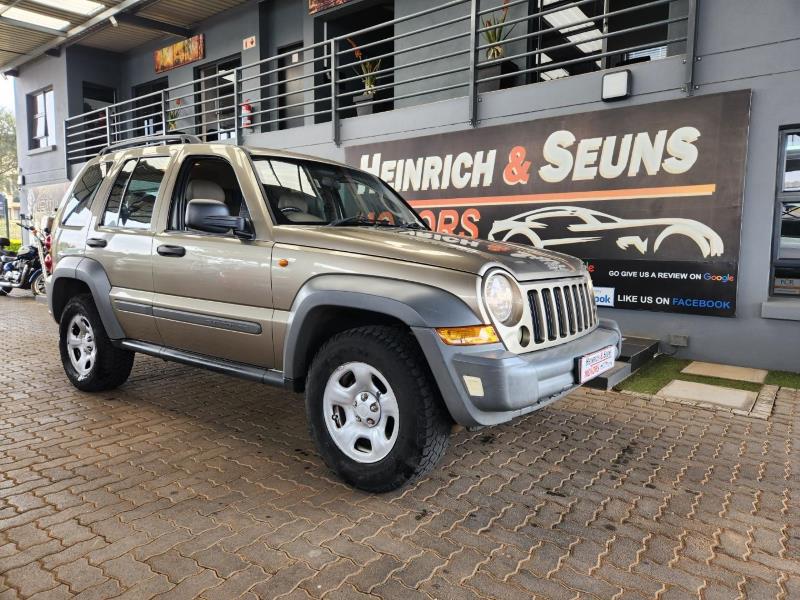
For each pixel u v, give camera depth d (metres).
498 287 2.65
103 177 4.40
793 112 5.14
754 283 5.44
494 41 7.98
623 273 6.04
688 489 3.03
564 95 6.31
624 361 5.16
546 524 2.62
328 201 3.70
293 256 3.05
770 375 5.25
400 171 7.70
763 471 3.28
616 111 5.95
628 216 5.96
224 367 3.47
